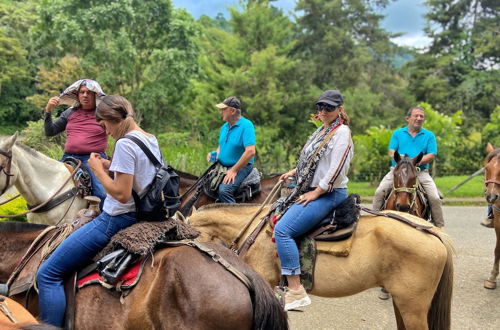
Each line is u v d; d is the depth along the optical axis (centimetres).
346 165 345
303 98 2270
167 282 241
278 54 2328
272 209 373
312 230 355
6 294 254
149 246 252
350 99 2423
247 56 2203
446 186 1573
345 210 354
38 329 187
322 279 347
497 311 516
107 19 1817
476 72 2898
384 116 2606
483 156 1861
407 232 339
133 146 250
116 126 261
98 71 1914
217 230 392
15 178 444
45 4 1881
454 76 3103
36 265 284
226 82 2102
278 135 2145
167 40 1998
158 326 239
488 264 704
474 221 1059
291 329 470
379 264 338
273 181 613
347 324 482
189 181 625
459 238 884
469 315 505
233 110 566
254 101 2036
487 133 1850
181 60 1962
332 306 534
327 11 2767
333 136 348
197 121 2100
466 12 3184
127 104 262
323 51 2725
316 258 349
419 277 329
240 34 2297
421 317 334
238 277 247
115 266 247
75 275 267
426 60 3105
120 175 248
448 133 1692
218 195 573
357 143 1686
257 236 369
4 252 300
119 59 1869
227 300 235
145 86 1986
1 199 617
